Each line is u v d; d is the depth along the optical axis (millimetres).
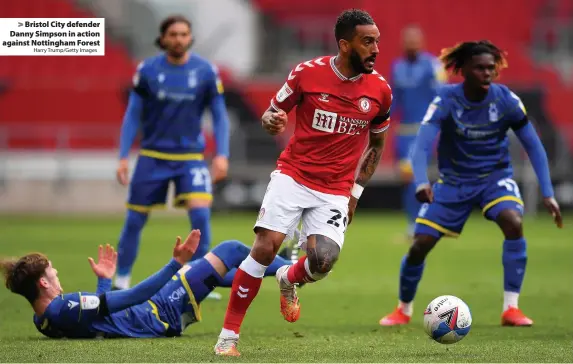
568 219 78938
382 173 84062
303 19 94812
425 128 28016
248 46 94625
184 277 24109
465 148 28156
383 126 21922
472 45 27688
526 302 33844
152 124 33406
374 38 20500
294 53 95000
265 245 20797
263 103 86688
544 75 93562
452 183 28375
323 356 20844
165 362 19578
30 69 92062
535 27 96500
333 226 20859
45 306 23109
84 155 84312
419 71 55688
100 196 83625
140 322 23812
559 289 37844
